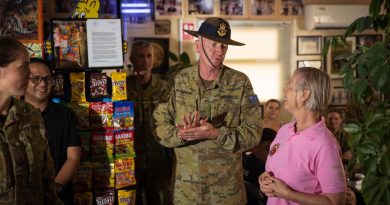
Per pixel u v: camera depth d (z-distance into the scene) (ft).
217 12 13.97
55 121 7.34
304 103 5.49
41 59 7.43
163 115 7.83
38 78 7.14
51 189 5.53
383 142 7.39
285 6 14.47
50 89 7.47
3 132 4.85
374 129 7.48
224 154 7.59
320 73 5.48
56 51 7.63
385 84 7.27
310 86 5.42
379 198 7.28
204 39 7.50
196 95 7.72
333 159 5.27
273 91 14.70
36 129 5.25
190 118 7.14
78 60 7.73
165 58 13.66
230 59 14.33
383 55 7.45
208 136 7.18
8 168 4.83
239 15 14.16
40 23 7.78
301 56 14.70
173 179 7.83
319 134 5.42
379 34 14.84
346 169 9.10
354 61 8.10
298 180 5.43
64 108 7.52
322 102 5.46
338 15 14.44
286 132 5.82
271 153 5.92
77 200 7.71
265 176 5.62
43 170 5.40
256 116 7.79
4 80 4.69
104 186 7.86
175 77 7.91
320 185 5.35
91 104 7.77
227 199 7.61
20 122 5.04
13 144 4.91
